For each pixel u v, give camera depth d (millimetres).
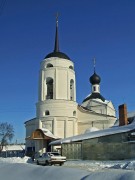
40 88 62625
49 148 58188
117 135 40469
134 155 37812
